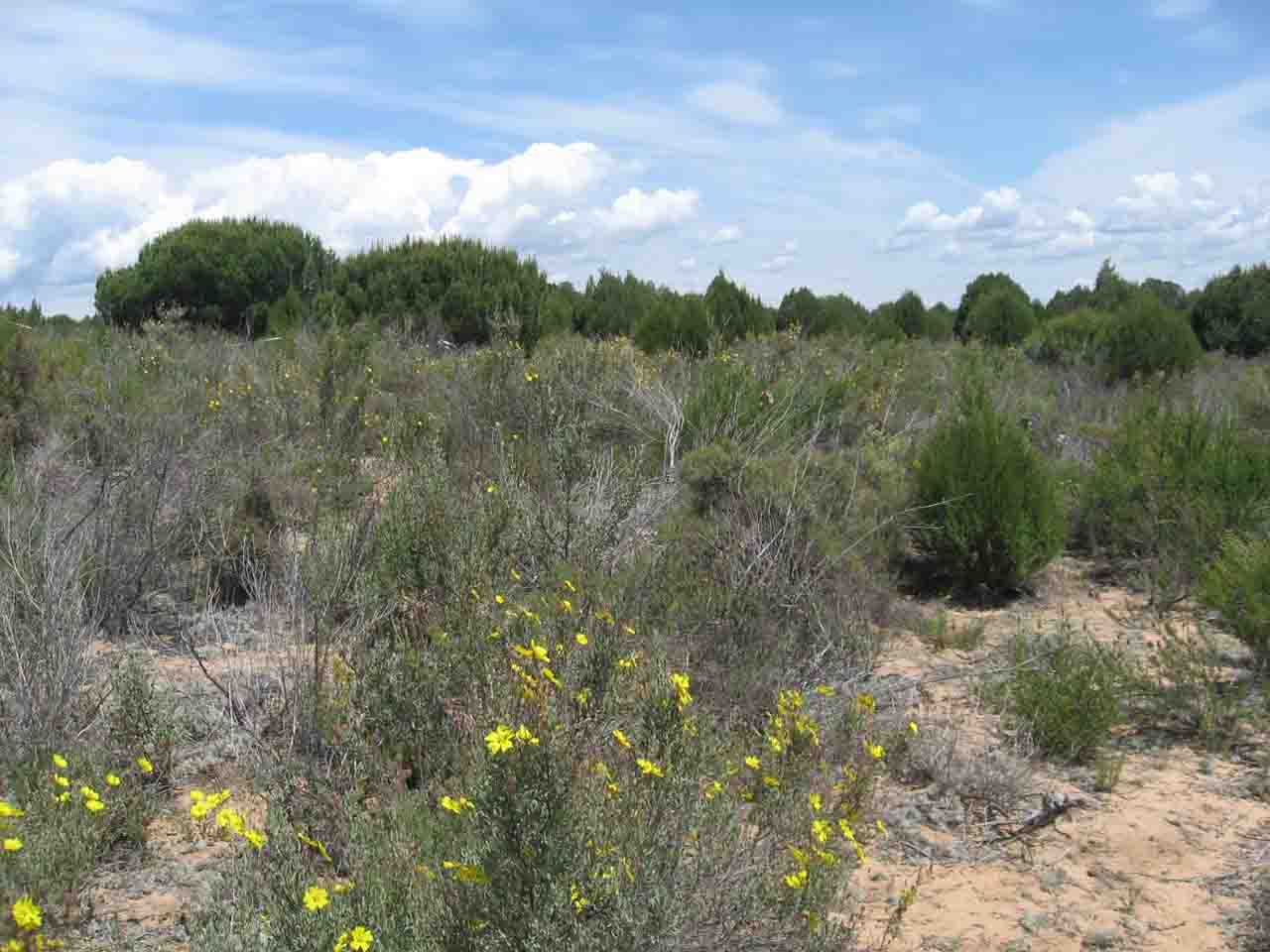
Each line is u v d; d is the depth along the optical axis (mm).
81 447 7215
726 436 7488
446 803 2619
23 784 3531
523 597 4676
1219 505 7039
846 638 5281
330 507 6262
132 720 3984
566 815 2432
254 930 2604
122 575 5449
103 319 23641
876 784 3980
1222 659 5488
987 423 7016
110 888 3273
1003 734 4574
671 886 2639
